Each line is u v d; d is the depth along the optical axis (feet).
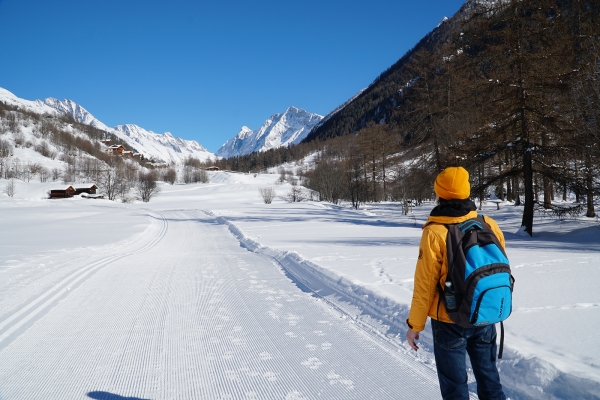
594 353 11.45
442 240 7.49
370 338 14.82
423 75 81.10
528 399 10.06
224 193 308.81
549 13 54.24
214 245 53.42
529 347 12.06
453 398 7.58
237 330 15.88
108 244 47.14
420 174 83.20
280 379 11.62
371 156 163.02
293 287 23.81
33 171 384.06
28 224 86.74
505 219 80.94
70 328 16.19
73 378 11.74
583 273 23.58
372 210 138.31
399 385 11.13
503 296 7.08
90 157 557.74
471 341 7.79
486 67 59.11
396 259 31.40
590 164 52.24
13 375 11.94
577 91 52.70
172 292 22.47
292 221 92.89
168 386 11.24
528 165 55.36
